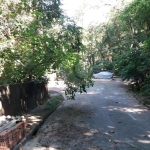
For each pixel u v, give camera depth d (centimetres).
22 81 891
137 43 1659
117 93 1320
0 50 561
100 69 3100
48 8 925
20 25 557
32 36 583
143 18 1095
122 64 1488
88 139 527
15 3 621
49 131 605
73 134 570
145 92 1088
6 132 424
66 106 977
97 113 811
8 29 580
